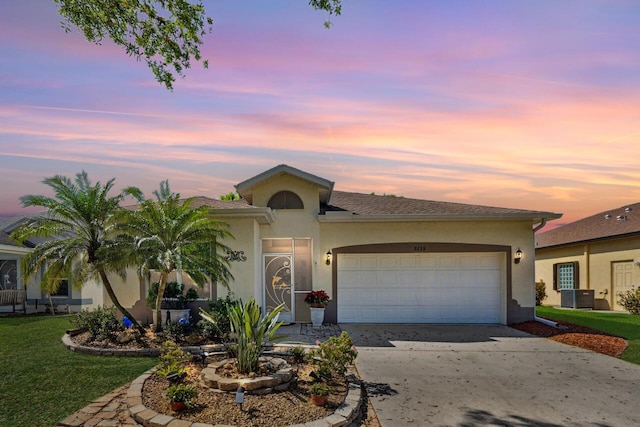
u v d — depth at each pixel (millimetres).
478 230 13656
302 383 6559
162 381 6504
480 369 8094
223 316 9773
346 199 16422
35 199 9430
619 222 19141
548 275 23016
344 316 13523
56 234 9789
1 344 9445
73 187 9828
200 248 10008
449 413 5906
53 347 9133
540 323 12914
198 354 7824
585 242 19375
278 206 13672
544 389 6930
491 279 13633
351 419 5578
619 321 13812
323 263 13523
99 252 9344
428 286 13602
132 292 11656
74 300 16203
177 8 7715
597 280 19109
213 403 5602
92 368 7461
